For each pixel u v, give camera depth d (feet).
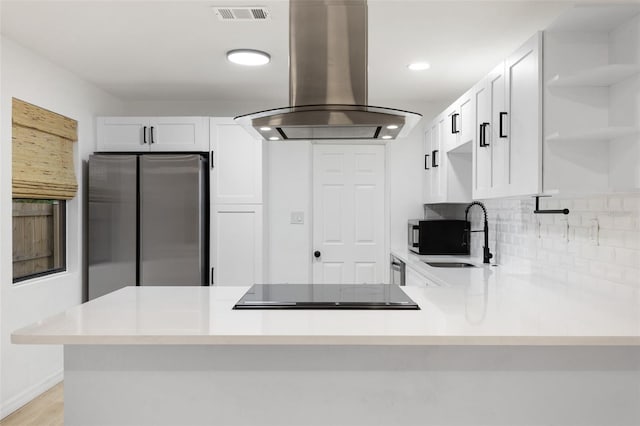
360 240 15.47
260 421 5.49
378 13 8.29
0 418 9.46
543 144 7.00
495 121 8.78
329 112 6.07
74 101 12.25
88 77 12.46
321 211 15.47
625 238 6.74
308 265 15.17
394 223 15.17
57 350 11.36
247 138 13.44
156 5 8.13
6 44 9.70
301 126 6.32
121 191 12.71
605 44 7.02
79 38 9.67
